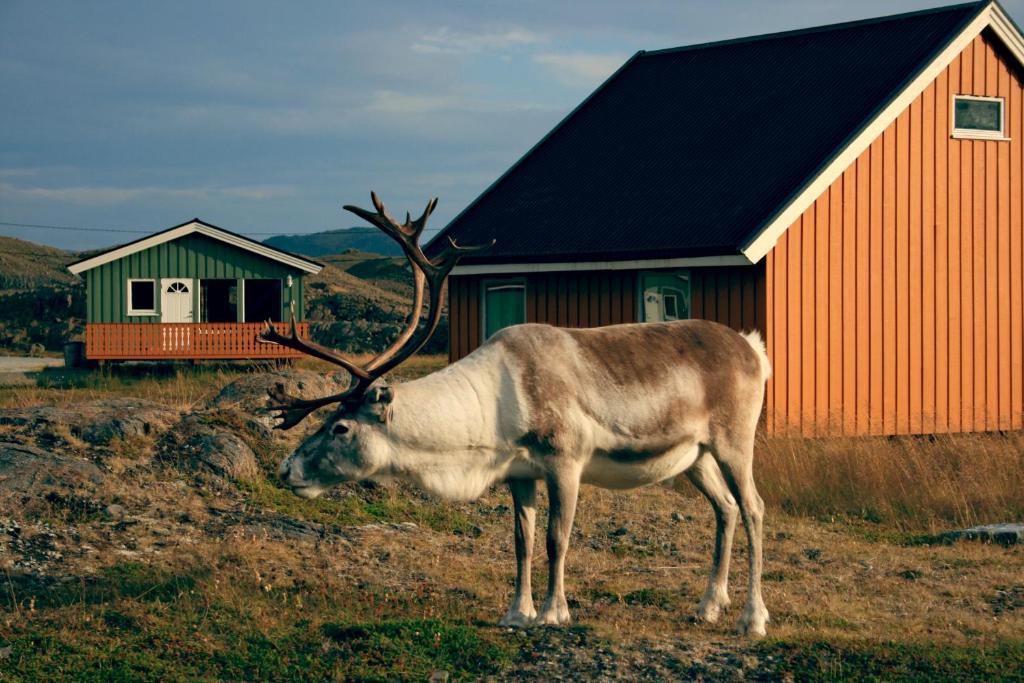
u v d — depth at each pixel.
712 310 17.22
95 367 32.56
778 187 16.97
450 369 7.88
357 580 8.98
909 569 9.84
